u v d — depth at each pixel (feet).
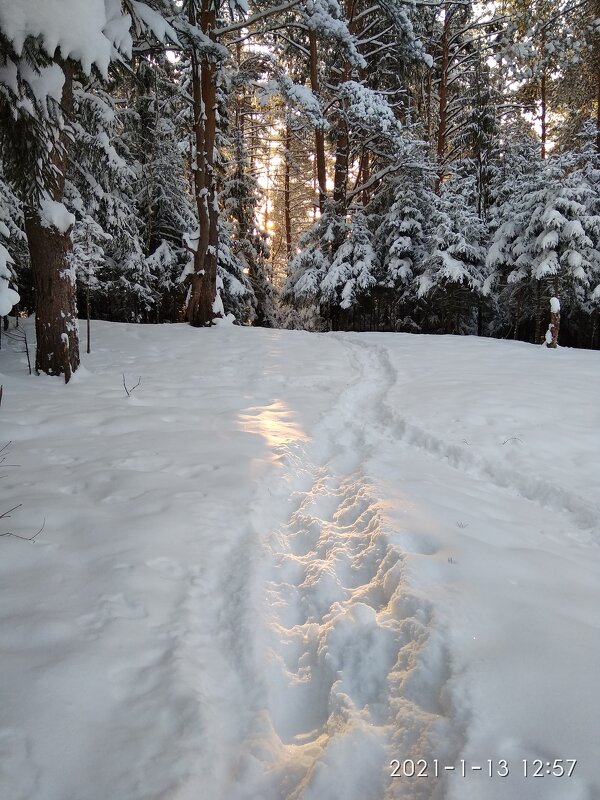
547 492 14.67
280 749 6.26
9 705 6.18
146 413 21.16
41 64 17.25
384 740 6.09
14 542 10.19
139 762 5.60
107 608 8.28
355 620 8.30
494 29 73.10
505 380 28.37
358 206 67.26
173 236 62.28
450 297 58.80
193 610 8.58
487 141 67.15
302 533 12.03
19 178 17.92
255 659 7.55
